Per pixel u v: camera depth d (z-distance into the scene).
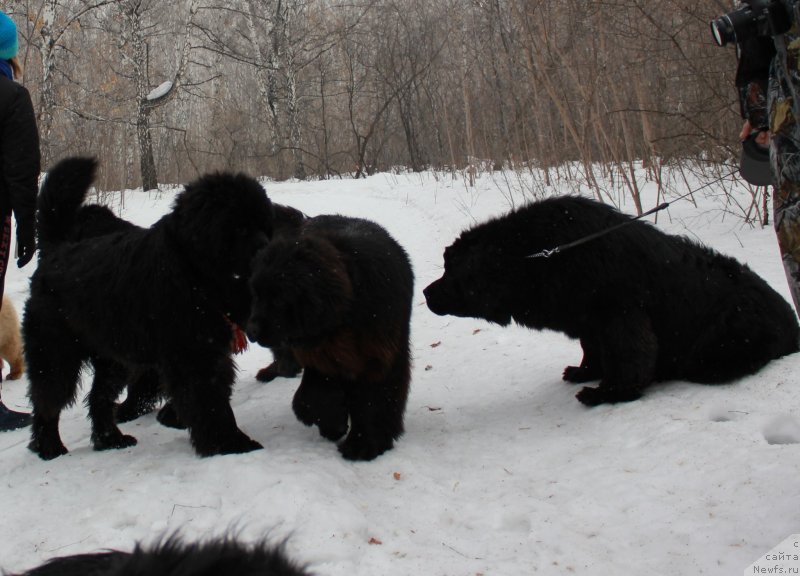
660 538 3.10
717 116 9.70
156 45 33.56
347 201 16.03
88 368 5.03
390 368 4.34
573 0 11.05
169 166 27.00
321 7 30.27
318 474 3.76
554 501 3.61
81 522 3.50
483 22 18.31
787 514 3.01
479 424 4.86
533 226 4.82
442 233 11.65
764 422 4.00
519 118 14.76
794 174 2.71
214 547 1.48
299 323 3.92
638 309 4.75
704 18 9.02
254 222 4.25
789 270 2.77
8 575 1.87
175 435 5.16
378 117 26.12
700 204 10.35
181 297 4.27
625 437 4.21
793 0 2.63
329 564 2.96
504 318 5.08
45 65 15.78
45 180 5.07
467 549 3.16
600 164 13.06
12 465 4.70
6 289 9.59
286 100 28.03
